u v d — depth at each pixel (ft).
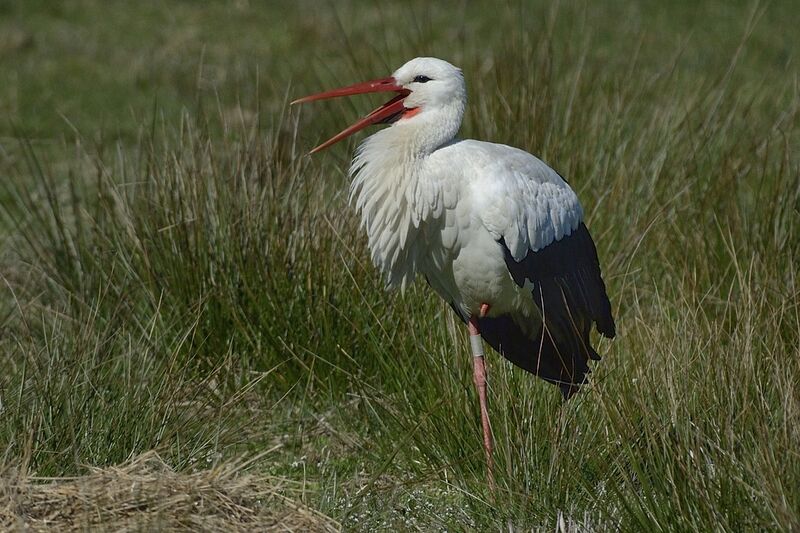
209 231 35.32
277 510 24.84
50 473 25.96
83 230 39.63
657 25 75.41
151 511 23.49
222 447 29.09
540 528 25.64
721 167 40.88
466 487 28.22
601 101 43.65
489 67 47.39
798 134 46.57
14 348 32.55
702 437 25.02
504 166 28.71
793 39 74.28
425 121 29.30
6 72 65.87
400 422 30.17
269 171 35.63
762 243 36.63
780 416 24.86
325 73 61.93
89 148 53.42
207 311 34.27
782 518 22.38
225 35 74.13
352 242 34.91
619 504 25.64
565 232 29.58
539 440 28.40
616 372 29.37
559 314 29.27
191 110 57.82
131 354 30.22
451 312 32.76
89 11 78.95
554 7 48.06
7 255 40.78
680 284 34.45
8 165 50.24
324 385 33.55
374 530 26.40
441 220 28.94
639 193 40.06
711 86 47.24
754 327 28.07
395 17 76.74
